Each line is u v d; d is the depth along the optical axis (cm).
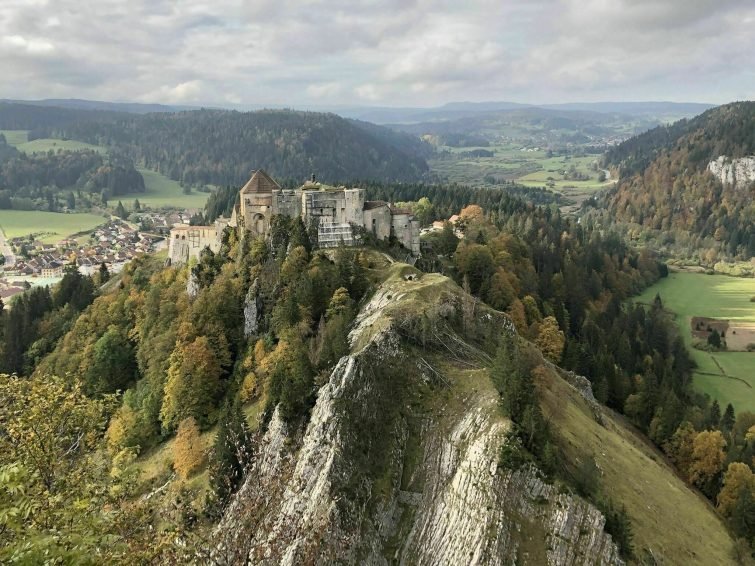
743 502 10288
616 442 10375
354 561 7444
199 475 10094
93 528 3559
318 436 8481
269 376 10900
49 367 15288
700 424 14450
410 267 13288
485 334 11275
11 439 4641
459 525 7500
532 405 8112
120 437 12006
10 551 2759
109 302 16738
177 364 12350
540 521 7244
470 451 7975
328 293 12812
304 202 15412
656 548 7750
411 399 9194
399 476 8469
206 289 14312
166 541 3806
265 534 4109
